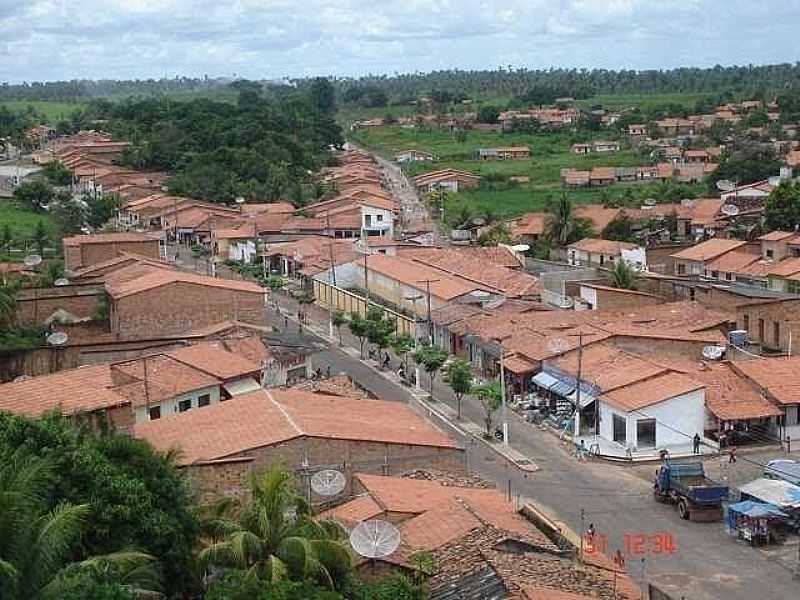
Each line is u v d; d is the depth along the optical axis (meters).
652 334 91.88
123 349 88.38
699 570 54.53
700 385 76.00
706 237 169.25
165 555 38.88
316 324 124.38
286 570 36.19
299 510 40.44
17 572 30.23
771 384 78.38
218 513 42.91
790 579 53.25
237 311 104.19
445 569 42.06
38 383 63.62
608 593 41.38
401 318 114.38
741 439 76.62
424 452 56.81
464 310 108.81
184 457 51.91
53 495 37.66
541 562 42.97
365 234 174.12
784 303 96.44
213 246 172.75
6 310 97.75
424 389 94.44
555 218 177.75
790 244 136.50
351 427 57.53
